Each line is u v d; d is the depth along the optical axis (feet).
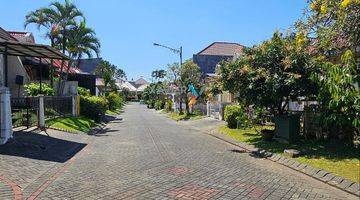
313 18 50.01
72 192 28.27
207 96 109.60
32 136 55.62
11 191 27.96
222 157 45.60
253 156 46.73
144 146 55.31
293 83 48.11
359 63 43.47
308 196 28.02
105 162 41.42
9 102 48.06
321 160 39.50
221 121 97.50
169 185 30.71
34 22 107.04
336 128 48.44
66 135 64.95
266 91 51.29
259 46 52.44
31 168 36.65
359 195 28.19
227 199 26.89
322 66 46.78
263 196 27.84
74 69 148.36
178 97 151.53
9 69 89.81
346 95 41.68
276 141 54.19
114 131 81.30
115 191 28.73
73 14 107.34
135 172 35.81
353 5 41.47
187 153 48.39
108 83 246.68
